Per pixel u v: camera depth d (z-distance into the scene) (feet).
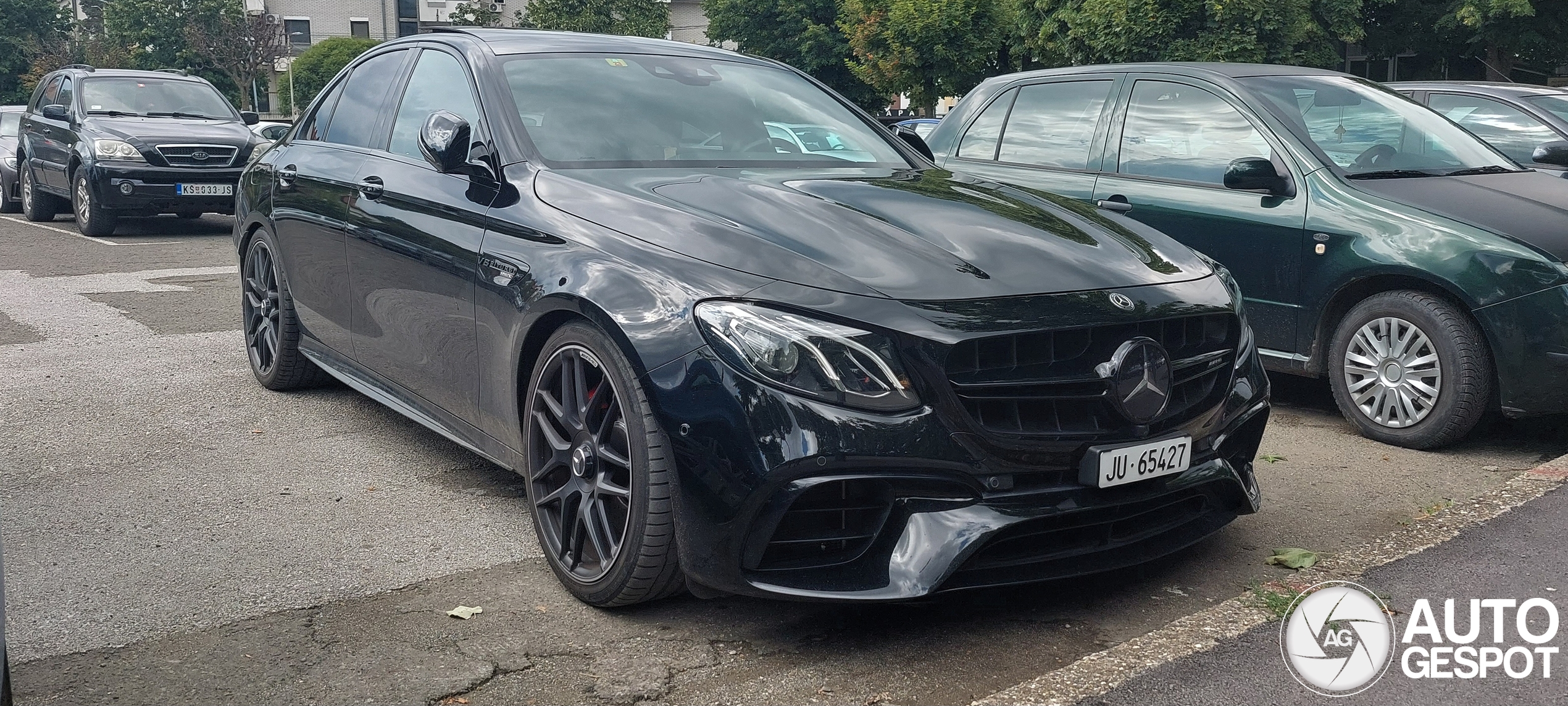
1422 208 15.31
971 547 8.62
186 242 38.50
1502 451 15.37
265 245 17.19
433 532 11.70
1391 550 11.07
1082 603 10.12
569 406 10.12
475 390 11.62
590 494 9.90
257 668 8.73
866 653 9.09
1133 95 19.04
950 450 8.65
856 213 10.28
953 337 8.64
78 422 15.62
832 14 124.67
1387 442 15.67
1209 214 17.24
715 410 8.68
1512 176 17.02
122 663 8.80
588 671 8.73
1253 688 8.30
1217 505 10.66
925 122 52.31
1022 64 82.02
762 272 9.09
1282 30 57.26
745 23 127.75
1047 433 8.95
